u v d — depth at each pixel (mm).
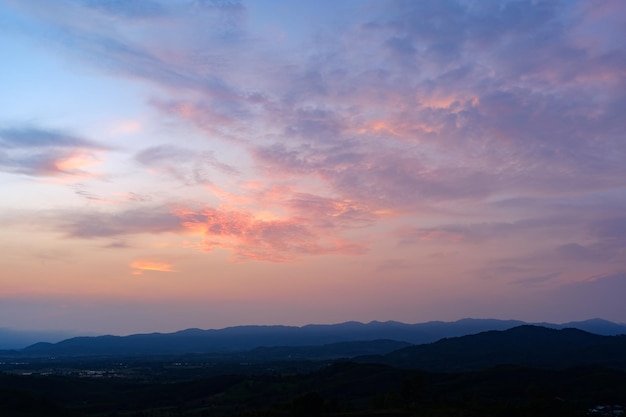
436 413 87938
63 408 112125
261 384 147125
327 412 93000
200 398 141375
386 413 88125
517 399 112875
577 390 123750
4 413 98000
